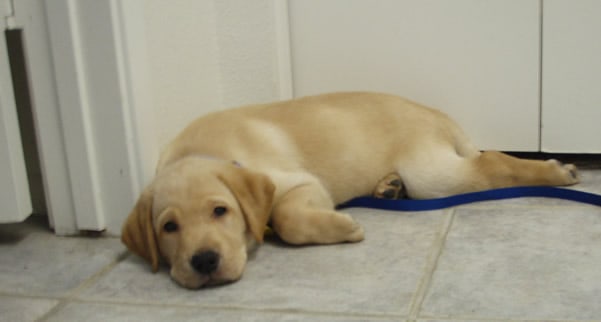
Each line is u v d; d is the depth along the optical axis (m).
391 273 1.50
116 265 1.70
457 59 2.23
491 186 1.94
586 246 1.56
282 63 2.37
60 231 1.92
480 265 1.50
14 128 1.81
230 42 2.37
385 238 1.71
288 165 1.86
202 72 2.27
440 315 1.29
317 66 2.38
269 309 1.38
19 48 1.95
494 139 2.27
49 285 1.60
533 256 1.53
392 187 1.96
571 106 2.17
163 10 2.01
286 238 1.69
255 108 1.99
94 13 1.75
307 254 1.65
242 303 1.42
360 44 2.31
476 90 2.24
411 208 1.91
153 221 1.59
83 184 1.85
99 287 1.57
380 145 1.97
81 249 1.82
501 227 1.72
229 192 1.60
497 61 2.20
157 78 1.98
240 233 1.58
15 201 1.82
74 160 1.84
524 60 2.17
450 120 2.11
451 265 1.51
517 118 2.23
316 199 1.76
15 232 1.97
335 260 1.59
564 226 1.69
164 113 2.03
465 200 1.92
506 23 2.16
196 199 1.54
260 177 1.65
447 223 1.78
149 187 1.63
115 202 1.87
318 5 2.32
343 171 1.94
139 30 1.81
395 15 2.26
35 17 1.77
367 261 1.57
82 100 1.79
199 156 1.73
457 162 1.94
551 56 2.14
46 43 1.78
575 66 2.13
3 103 1.77
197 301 1.45
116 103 1.79
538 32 2.14
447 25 2.21
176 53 2.09
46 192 1.91
